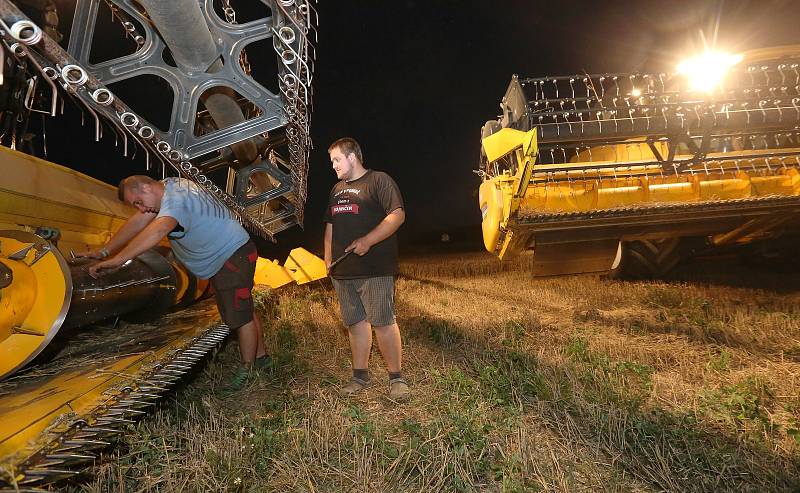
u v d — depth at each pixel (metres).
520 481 2.40
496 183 6.63
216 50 3.41
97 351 3.49
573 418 3.03
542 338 4.96
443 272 11.95
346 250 3.59
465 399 3.29
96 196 4.65
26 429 1.87
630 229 6.79
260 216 6.11
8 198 3.30
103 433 2.03
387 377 4.06
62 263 2.84
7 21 2.11
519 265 12.05
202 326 4.26
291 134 4.11
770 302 5.98
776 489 2.27
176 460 2.58
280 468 2.54
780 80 6.18
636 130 5.65
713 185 6.79
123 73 3.32
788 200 6.11
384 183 3.73
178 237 3.80
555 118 5.97
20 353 2.66
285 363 4.35
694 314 5.49
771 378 3.55
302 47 3.24
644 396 3.31
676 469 2.46
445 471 2.49
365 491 2.38
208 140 3.58
